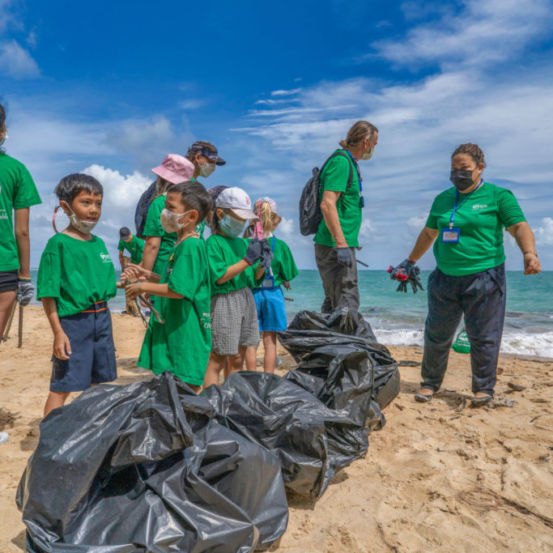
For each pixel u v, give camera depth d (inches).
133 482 85.1
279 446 107.2
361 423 130.6
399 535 97.3
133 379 215.6
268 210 189.6
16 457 129.3
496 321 171.8
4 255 135.7
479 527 99.9
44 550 76.2
